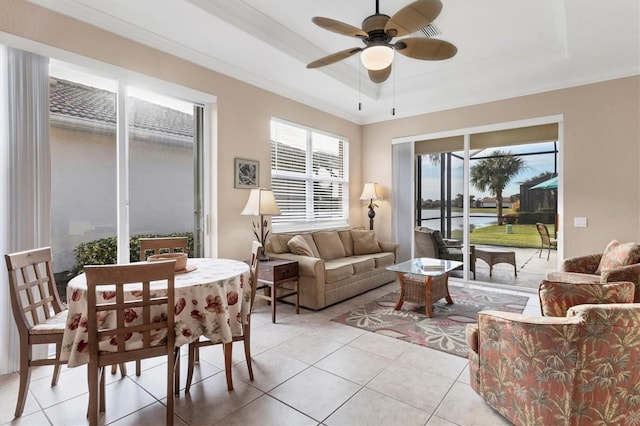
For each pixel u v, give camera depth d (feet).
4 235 7.59
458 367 7.97
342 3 9.59
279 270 11.30
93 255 10.00
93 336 5.33
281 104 14.90
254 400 6.61
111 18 9.18
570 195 13.69
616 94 12.78
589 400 4.85
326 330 10.33
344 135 18.85
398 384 7.20
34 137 7.98
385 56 8.14
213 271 7.31
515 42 11.76
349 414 6.16
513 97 15.07
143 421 5.96
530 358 5.20
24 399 6.14
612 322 4.75
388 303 13.19
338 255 15.92
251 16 10.05
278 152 15.23
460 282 16.84
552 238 14.98
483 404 6.45
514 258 15.89
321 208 17.65
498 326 5.77
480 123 16.02
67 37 8.50
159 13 9.05
